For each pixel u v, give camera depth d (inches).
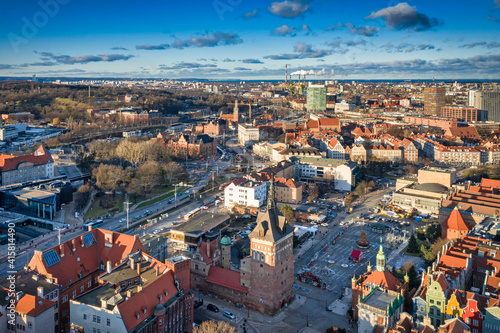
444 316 7111.2
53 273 7657.5
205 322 7111.2
